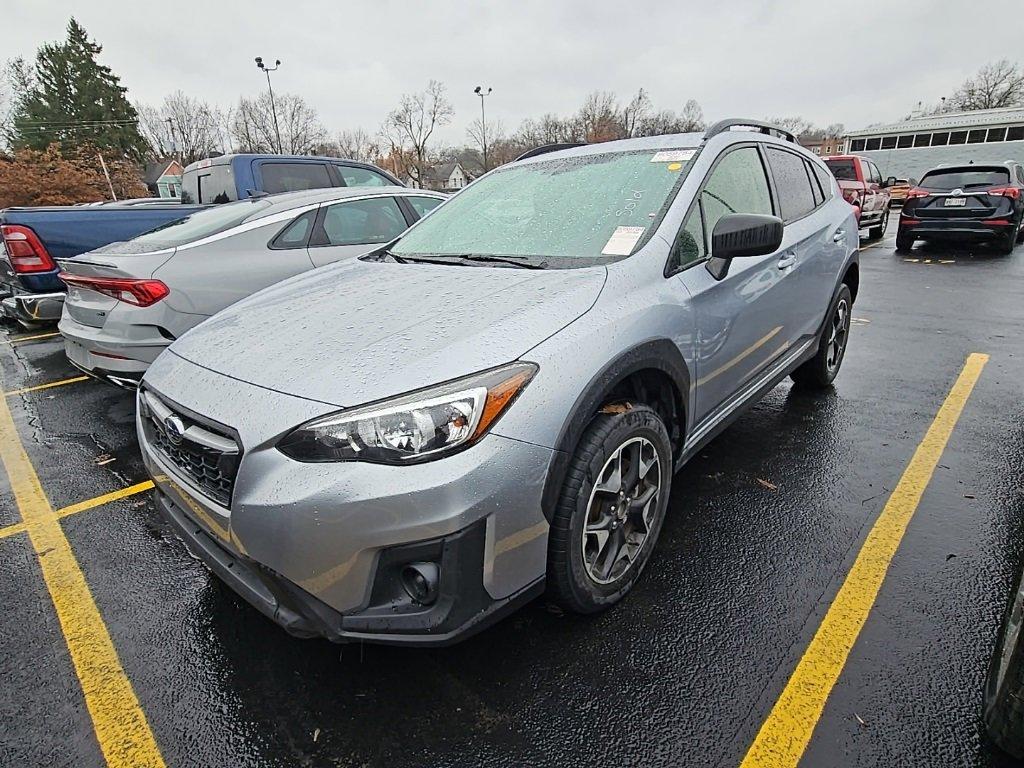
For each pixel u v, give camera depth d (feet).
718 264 8.16
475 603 5.40
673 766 5.19
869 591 7.16
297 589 5.22
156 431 6.70
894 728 5.41
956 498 9.07
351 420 5.13
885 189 45.01
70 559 8.69
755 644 6.47
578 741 5.46
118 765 5.47
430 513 5.05
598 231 8.05
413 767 5.31
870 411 12.46
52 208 17.63
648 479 7.22
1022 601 4.98
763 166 10.32
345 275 8.73
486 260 8.28
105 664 6.65
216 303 12.25
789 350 10.98
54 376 17.70
